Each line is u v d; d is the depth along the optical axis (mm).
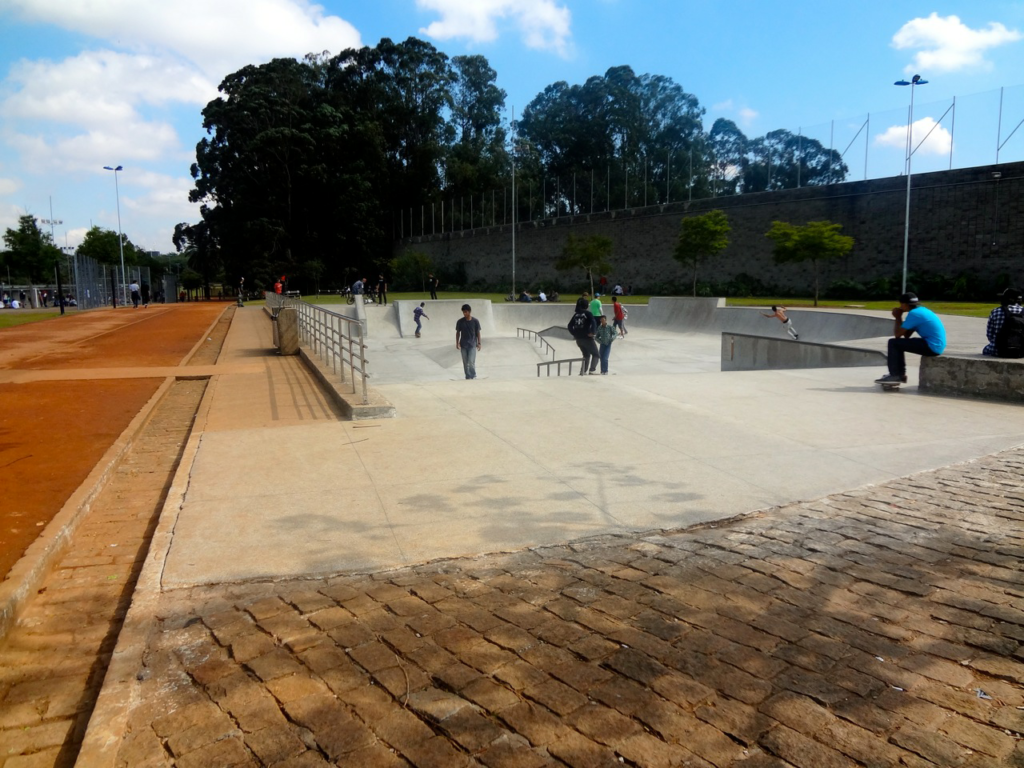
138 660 3197
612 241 51094
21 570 4031
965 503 5117
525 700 2848
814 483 5652
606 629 3398
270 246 63312
